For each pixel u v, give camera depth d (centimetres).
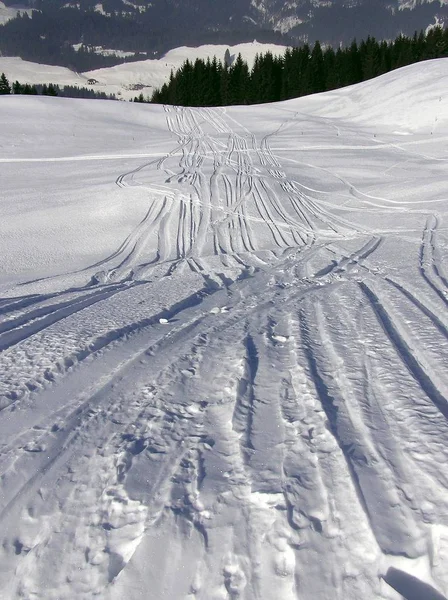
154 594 206
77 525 244
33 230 1608
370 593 200
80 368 425
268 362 422
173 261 1165
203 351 456
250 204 1736
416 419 310
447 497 240
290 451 289
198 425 325
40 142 3155
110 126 3644
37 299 744
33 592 211
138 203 1781
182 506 251
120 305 663
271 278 849
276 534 230
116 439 312
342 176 2097
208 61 6016
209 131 3488
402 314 542
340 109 3897
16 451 302
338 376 383
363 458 276
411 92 3503
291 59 6297
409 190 1761
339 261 964
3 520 249
